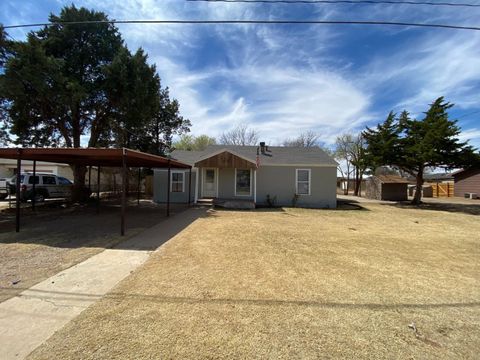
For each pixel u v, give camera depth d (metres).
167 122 27.02
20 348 2.60
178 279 4.43
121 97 15.23
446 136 17.97
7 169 24.25
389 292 4.14
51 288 4.00
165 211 13.43
